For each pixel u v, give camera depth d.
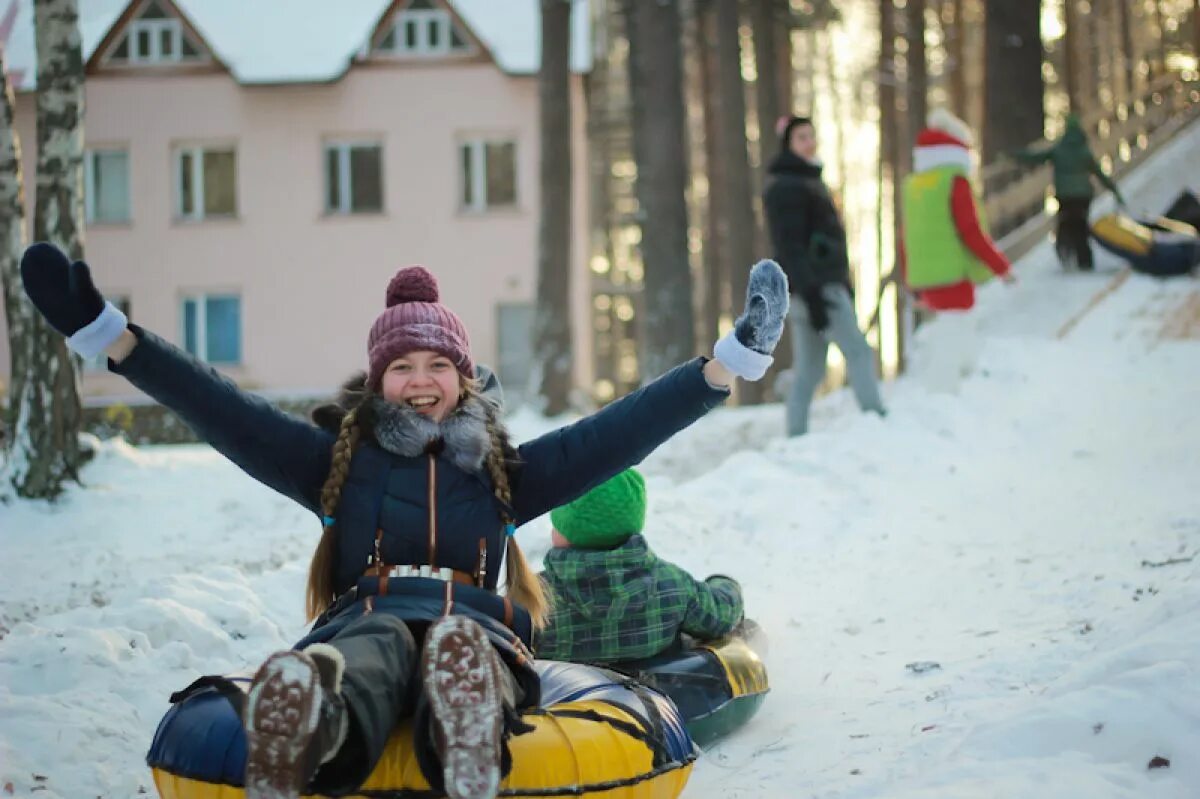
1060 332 16.23
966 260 13.93
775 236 12.82
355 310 32.75
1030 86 22.88
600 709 4.60
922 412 12.93
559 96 24.45
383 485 4.52
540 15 24.69
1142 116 27.77
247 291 32.84
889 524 10.30
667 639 6.24
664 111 24.31
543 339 24.25
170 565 10.52
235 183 33.03
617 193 44.50
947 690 6.39
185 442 24.70
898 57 38.72
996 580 8.52
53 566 10.61
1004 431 12.77
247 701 3.65
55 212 13.23
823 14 37.78
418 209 32.59
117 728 5.89
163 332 33.03
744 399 29.38
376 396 4.61
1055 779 4.67
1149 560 8.42
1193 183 24.70
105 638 6.58
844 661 7.24
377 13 32.91
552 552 6.33
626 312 45.84
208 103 32.97
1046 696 5.54
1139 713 4.97
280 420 4.59
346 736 3.94
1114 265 19.33
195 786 4.25
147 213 33.06
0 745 5.54
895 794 4.86
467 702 3.85
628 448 4.64
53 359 13.10
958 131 14.09
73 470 13.16
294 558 10.73
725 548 10.01
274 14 33.47
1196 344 14.99
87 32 33.16
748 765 5.77
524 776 4.27
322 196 32.81
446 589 4.48
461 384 4.72
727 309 41.94
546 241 24.41
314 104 32.75
